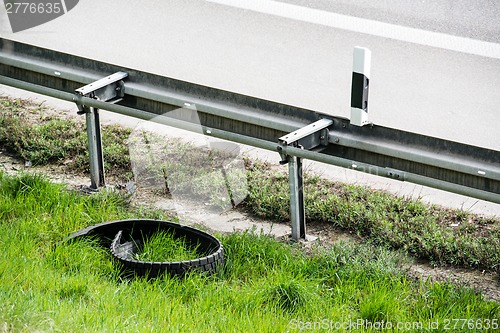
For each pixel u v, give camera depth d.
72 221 11.54
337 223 12.16
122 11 18.66
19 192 12.06
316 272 10.82
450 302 10.26
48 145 13.64
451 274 11.16
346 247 11.30
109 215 11.78
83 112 12.48
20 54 13.04
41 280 9.93
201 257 10.94
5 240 10.79
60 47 17.23
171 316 9.48
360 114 11.28
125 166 13.31
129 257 11.08
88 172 13.24
